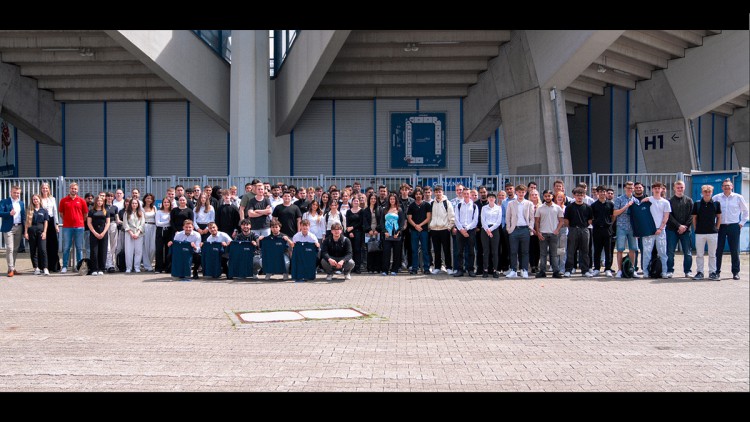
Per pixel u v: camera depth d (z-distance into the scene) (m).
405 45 22.00
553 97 21.28
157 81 24.86
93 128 27.22
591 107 27.45
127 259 12.87
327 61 19.23
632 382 5.05
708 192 11.42
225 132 27.00
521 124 22.36
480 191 12.66
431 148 26.53
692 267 13.80
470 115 25.77
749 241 17.03
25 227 12.67
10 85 24.11
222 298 9.22
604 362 5.62
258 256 11.71
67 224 12.80
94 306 8.48
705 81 23.70
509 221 11.91
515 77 22.33
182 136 27.03
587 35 18.91
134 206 12.91
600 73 23.80
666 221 11.61
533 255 12.79
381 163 26.67
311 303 8.76
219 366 5.47
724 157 33.25
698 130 30.95
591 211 12.11
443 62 23.58
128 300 9.03
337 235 11.34
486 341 6.41
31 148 27.23
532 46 21.12
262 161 21.88
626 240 12.20
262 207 12.30
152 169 27.09
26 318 7.61
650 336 6.65
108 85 25.08
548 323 7.33
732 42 22.75
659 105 25.31
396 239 12.26
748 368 5.45
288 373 5.25
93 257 12.52
